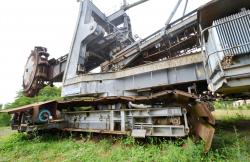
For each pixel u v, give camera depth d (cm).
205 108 572
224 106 1967
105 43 1470
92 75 1110
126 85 1031
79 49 1264
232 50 512
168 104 670
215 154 480
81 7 1366
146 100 713
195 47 1170
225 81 478
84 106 1016
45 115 916
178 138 598
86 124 878
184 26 1069
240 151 494
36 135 970
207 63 654
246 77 462
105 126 798
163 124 647
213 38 566
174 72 880
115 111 779
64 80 1278
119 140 716
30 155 696
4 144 884
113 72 1079
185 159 468
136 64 1355
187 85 899
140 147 597
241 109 1786
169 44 1167
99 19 1512
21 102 3431
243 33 513
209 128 519
